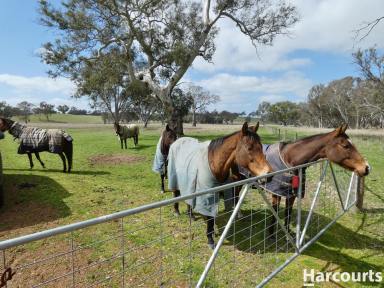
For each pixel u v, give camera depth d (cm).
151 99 3809
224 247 421
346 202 559
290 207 446
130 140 2139
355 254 418
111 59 2033
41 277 332
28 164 1059
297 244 390
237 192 509
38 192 665
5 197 627
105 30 1984
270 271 360
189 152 439
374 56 2473
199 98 6303
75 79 2086
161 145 691
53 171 927
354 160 404
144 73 2152
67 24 1884
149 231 467
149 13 1955
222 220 520
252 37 2120
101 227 476
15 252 389
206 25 2036
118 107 4141
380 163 1177
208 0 2014
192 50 2022
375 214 580
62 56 1912
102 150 1521
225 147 374
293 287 333
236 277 344
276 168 441
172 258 382
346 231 499
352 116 6228
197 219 524
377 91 3366
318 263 388
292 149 437
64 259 372
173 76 2077
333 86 6006
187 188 411
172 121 2138
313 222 530
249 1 1994
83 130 4009
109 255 385
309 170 1006
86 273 341
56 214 537
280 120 8612
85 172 938
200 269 357
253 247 423
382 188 791
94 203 605
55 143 878
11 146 1703
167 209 574
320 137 425
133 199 647
